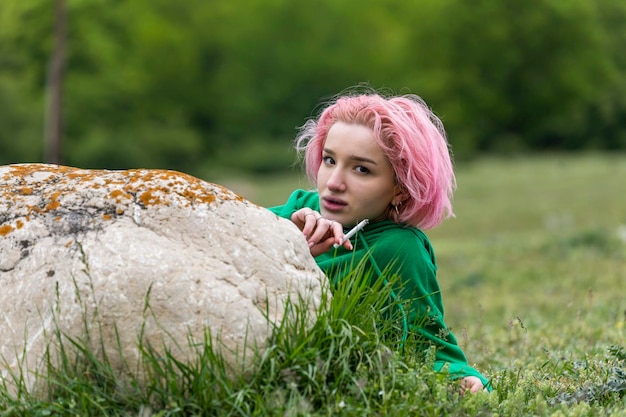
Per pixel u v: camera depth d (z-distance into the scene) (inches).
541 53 2775.6
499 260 673.6
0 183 163.9
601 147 2901.1
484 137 2856.8
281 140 2999.5
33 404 144.5
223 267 153.0
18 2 1686.8
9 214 157.8
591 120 2878.9
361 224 177.5
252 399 144.1
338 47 3029.0
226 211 158.7
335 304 156.5
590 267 562.6
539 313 390.6
